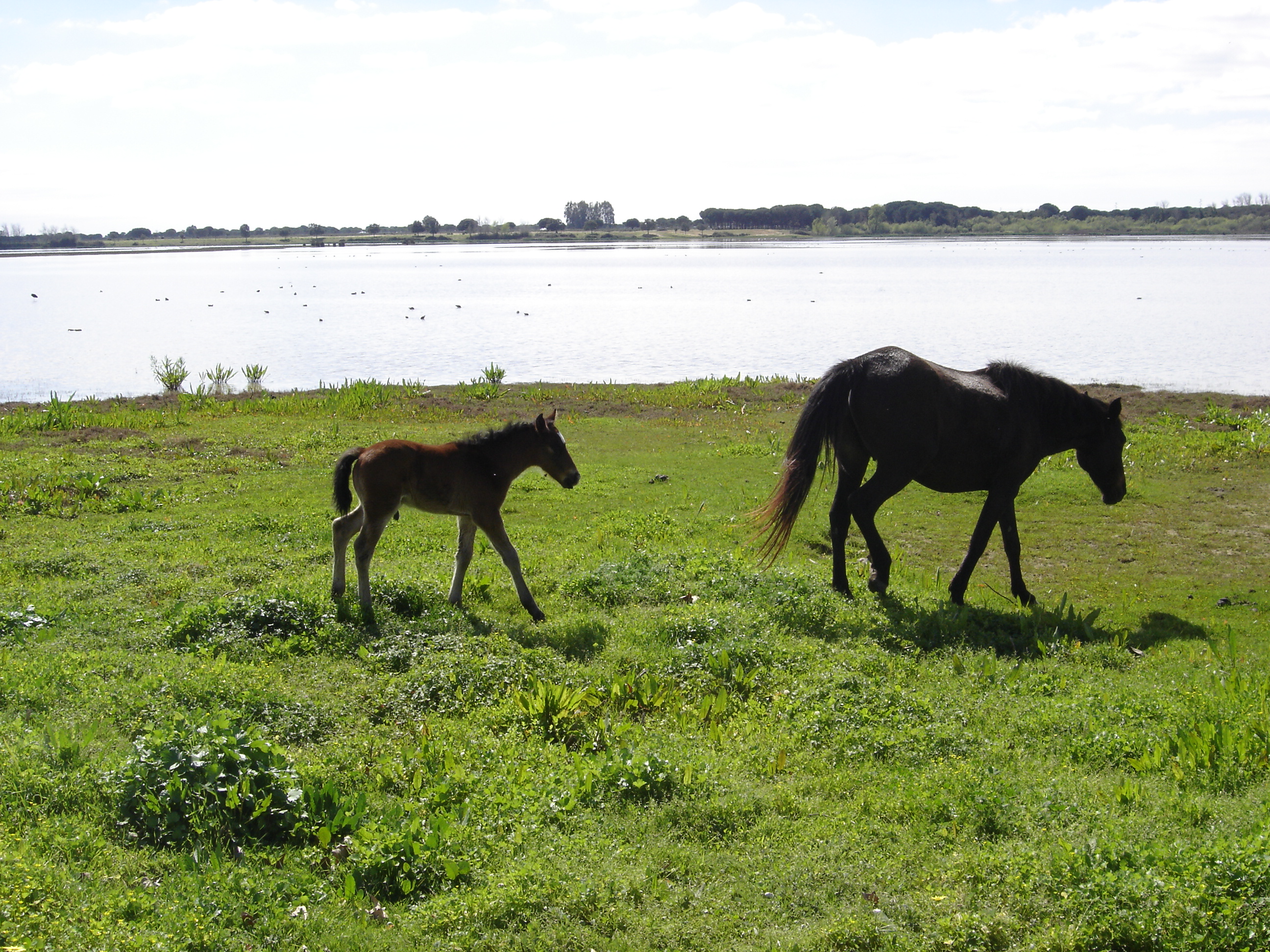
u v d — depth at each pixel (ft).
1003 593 34.73
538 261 466.70
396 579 31.07
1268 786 18.62
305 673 24.44
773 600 30.48
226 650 25.53
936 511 45.21
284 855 16.53
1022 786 18.84
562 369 105.60
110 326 153.89
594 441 61.31
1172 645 28.76
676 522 41.34
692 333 137.90
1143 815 17.56
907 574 36.22
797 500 31.83
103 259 559.38
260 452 55.88
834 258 433.07
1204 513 44.06
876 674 25.31
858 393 31.63
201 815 17.04
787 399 77.15
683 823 17.81
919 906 15.15
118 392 91.45
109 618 27.63
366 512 28.14
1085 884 14.93
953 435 32.12
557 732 21.76
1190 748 20.20
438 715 22.49
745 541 39.11
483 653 25.75
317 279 312.71
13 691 21.39
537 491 47.32
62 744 18.53
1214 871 14.74
